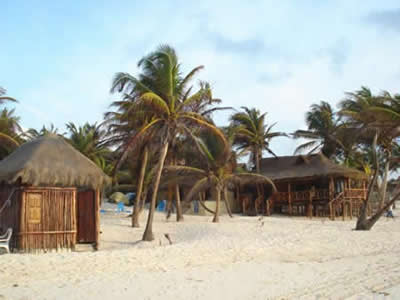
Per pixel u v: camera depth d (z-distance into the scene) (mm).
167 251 14578
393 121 20594
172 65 18938
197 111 20031
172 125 19500
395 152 39531
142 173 23953
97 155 37000
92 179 15992
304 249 15164
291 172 36250
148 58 18984
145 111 19203
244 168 41312
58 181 15016
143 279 10141
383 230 21188
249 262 12539
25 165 14508
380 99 20688
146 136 20250
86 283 9742
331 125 41031
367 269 11008
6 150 30281
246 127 39188
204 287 9281
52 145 16234
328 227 23469
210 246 15648
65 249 15281
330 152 42250
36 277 10578
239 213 38375
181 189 37594
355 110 31594
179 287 9289
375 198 42000
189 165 29328
